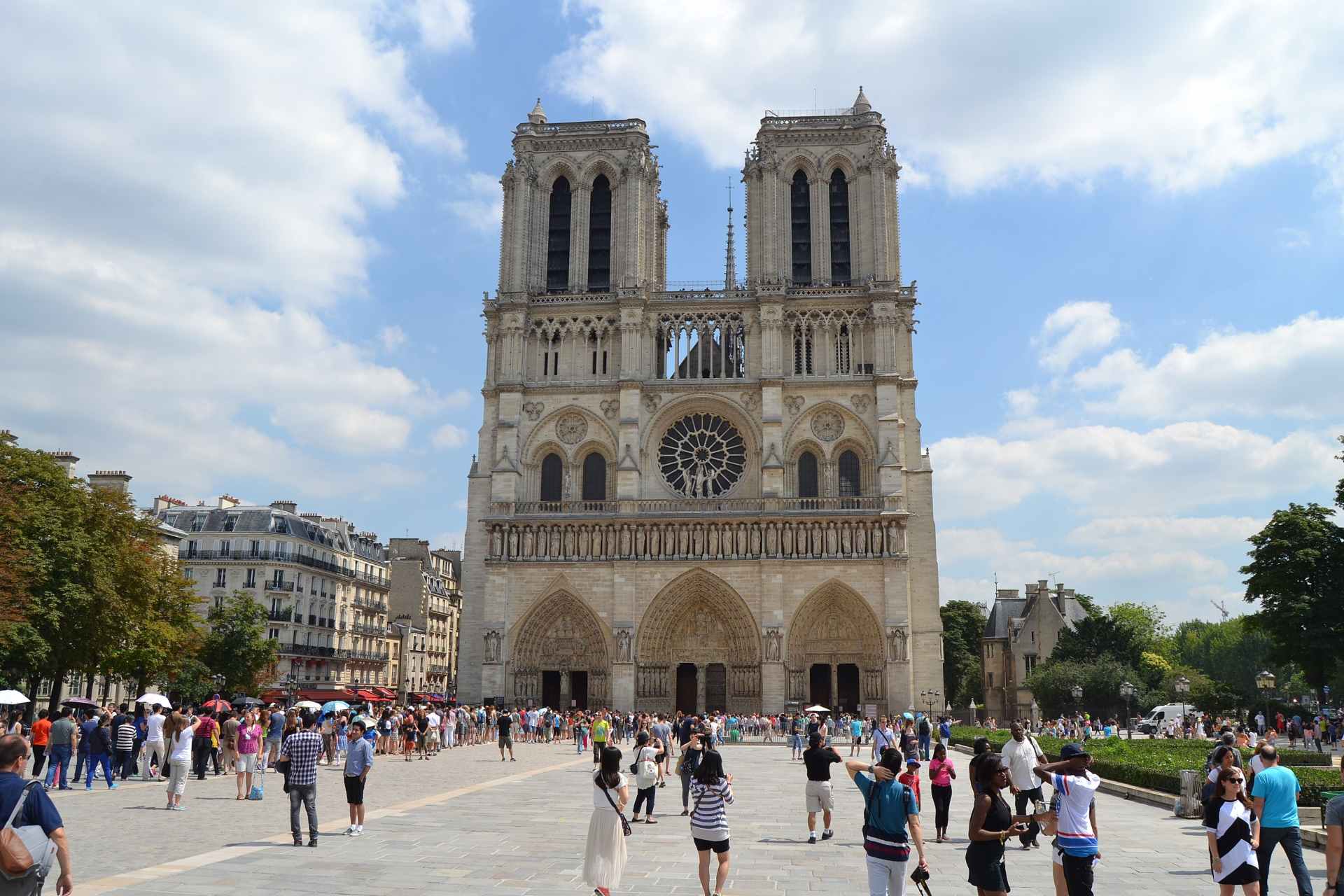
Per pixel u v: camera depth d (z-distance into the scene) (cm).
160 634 8331
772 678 10981
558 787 5022
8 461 7319
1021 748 3209
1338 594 8544
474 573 11812
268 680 11506
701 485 11919
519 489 11900
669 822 3741
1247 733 3077
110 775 4666
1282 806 2177
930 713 10994
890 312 11850
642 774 3734
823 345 12000
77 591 7269
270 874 2459
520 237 12400
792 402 11862
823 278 12125
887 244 12106
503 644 11369
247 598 11162
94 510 7800
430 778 5472
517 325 12181
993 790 1803
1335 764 5762
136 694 10762
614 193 12575
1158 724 11600
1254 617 9100
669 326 12262
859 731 7669
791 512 11344
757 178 12456
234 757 5359
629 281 12194
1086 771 1984
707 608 11488
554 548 11556
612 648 11206
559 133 12669
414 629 16338
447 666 17925
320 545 13875
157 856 2706
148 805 3978
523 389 12069
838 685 11244
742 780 5634
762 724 10369
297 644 12988
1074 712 11850
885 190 12250
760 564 11281
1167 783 4306
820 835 3359
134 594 8119
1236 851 2009
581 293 12338
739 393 11950
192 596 9150
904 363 11962
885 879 1898
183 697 10275
